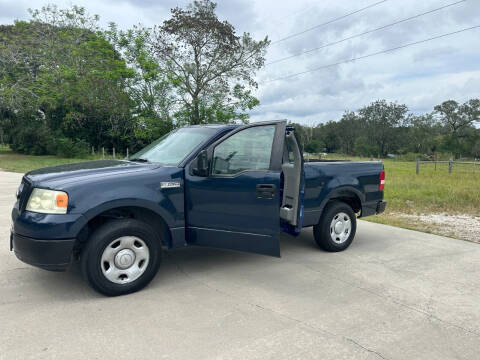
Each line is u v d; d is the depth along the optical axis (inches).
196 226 159.0
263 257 193.8
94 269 136.3
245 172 161.0
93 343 108.3
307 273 171.0
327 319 125.6
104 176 143.4
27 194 140.1
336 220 204.8
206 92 1390.3
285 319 125.0
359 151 3649.1
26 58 1489.9
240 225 160.6
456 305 138.7
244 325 120.3
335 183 199.9
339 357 103.0
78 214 133.4
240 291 148.8
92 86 1400.1
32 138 1550.2
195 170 156.3
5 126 1632.6
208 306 134.4
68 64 1469.0
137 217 158.7
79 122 1498.5
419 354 105.7
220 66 1376.7
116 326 118.6
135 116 1464.1
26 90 1413.6
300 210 167.3
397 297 145.2
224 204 159.8
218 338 112.0
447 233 254.4
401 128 3666.3
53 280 157.2
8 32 1627.7
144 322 121.6
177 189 154.2
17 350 103.9
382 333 117.0
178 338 111.7
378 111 3705.7
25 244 133.3
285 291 149.5
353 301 140.8
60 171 151.8
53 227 130.6
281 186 183.5
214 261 186.5
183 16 1333.7
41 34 1542.8
